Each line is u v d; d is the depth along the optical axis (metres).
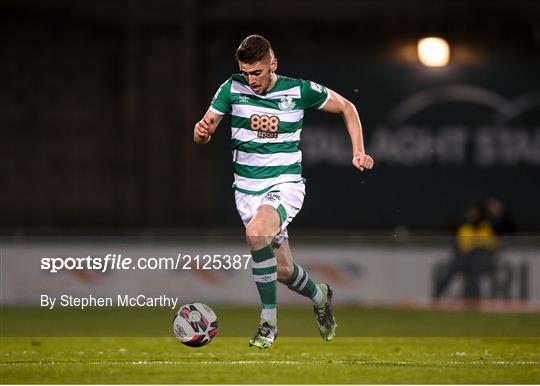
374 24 76.75
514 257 60.28
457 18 76.62
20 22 77.50
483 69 70.94
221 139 69.94
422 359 29.44
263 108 27.86
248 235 26.62
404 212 70.50
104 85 77.25
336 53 76.50
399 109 70.62
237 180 28.56
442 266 60.72
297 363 27.75
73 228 76.69
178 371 25.70
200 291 59.84
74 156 77.06
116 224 76.62
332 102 28.45
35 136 77.25
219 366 26.84
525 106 70.94
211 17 75.88
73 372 25.50
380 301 60.53
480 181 70.81
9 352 31.55
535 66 71.00
